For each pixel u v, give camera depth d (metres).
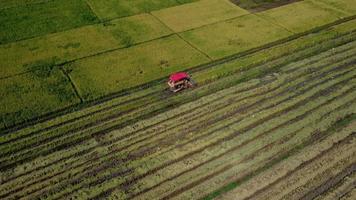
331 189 20.61
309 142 23.19
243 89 26.95
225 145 23.00
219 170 21.59
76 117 24.56
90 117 24.59
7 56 29.45
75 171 21.44
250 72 28.41
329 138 23.44
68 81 27.11
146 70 28.20
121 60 29.14
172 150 22.72
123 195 20.28
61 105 25.19
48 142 22.98
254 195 20.33
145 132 23.80
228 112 25.17
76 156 22.25
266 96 26.42
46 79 27.25
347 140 23.33
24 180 20.94
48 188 20.56
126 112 25.06
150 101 25.86
